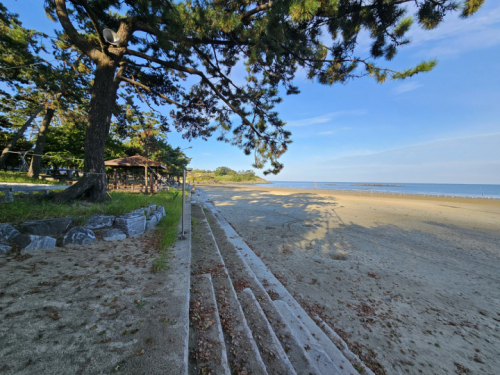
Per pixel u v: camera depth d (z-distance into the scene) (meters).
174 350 1.63
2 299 2.02
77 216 4.11
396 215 12.88
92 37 6.66
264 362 1.91
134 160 13.03
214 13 4.05
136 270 3.01
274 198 22.12
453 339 3.02
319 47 5.50
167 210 7.90
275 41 4.92
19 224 3.27
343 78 5.70
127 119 9.25
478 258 6.16
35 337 1.61
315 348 2.38
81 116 12.45
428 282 4.70
